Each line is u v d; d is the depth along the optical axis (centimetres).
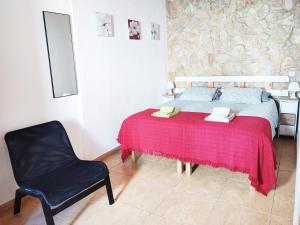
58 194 187
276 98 388
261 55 404
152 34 432
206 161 260
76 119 303
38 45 252
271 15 385
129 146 309
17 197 221
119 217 215
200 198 236
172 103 391
